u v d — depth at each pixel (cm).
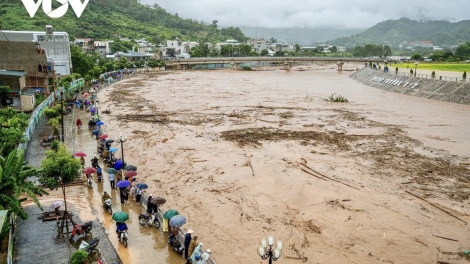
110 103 6769
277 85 10456
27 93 5147
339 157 3825
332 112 6341
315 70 16888
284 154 3894
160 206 2597
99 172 2802
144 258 1827
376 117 5956
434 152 4078
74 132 4338
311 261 2000
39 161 3092
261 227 2361
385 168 3516
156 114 5894
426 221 2492
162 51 18025
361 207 2672
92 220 2156
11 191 1927
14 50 5812
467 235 2325
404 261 2036
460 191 3008
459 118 5909
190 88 9412
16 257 1734
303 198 2812
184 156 3778
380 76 10612
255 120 5600
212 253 2042
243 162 3619
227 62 16050
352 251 2111
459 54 19250
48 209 2255
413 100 7762
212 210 2581
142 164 3503
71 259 1596
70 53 9012
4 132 2828
